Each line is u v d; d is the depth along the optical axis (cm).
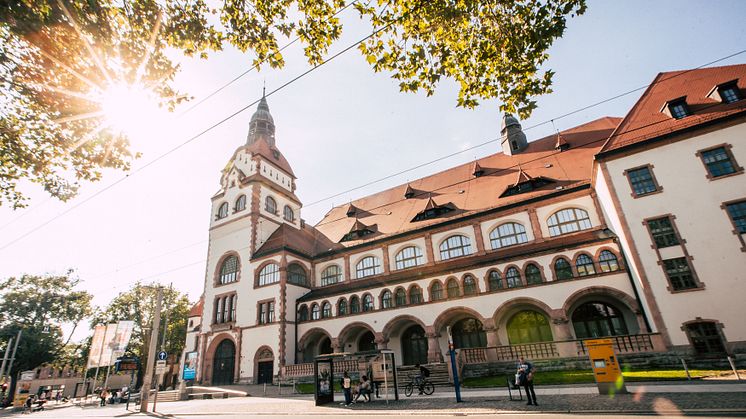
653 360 1858
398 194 4047
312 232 4456
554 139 3384
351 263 3572
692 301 1847
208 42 1033
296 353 3278
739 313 1736
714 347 1758
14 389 4588
